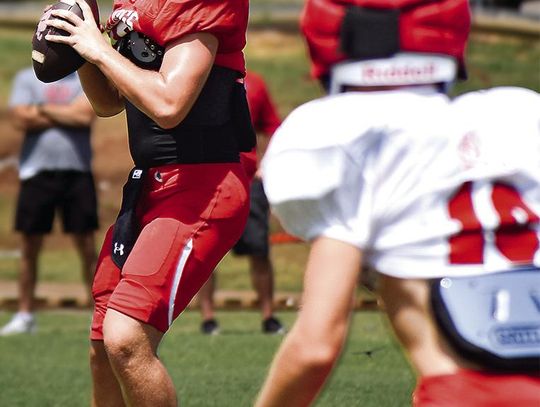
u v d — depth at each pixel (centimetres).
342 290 848
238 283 5044
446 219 862
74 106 3697
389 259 870
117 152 6844
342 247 852
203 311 3334
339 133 855
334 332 847
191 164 1492
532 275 852
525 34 9200
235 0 1468
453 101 903
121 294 1448
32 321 3559
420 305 867
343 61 896
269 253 3375
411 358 877
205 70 1441
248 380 2283
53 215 3675
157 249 1462
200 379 2334
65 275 5562
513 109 901
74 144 3712
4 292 4934
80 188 3738
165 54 1449
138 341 1432
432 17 883
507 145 881
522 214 862
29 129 3706
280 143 871
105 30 1555
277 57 8900
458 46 900
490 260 857
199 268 1482
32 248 3653
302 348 847
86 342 3180
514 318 841
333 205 855
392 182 861
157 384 1435
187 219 1479
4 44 9088
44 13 1530
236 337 3042
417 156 862
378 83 890
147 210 1505
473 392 838
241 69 1544
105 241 1568
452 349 857
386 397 2028
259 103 3484
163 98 1410
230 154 1523
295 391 859
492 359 834
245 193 1525
